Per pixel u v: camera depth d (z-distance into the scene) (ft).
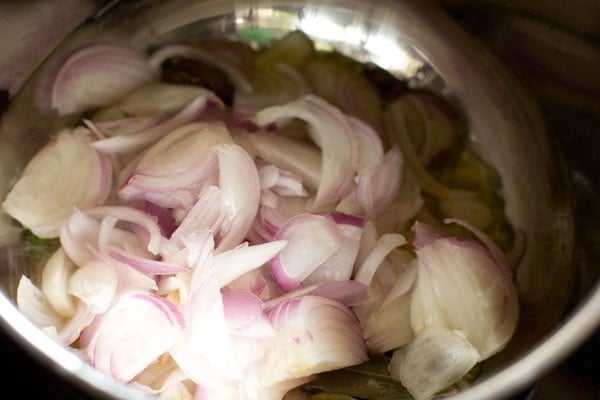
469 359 1.00
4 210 1.08
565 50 1.13
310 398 0.99
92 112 1.18
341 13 1.28
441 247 1.06
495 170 1.19
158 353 0.98
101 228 1.05
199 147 1.11
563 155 1.16
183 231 1.06
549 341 0.85
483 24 1.23
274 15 1.27
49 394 0.92
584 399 0.98
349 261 1.06
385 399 0.99
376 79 1.25
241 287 1.03
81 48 1.20
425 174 1.18
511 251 1.13
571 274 1.09
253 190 1.09
